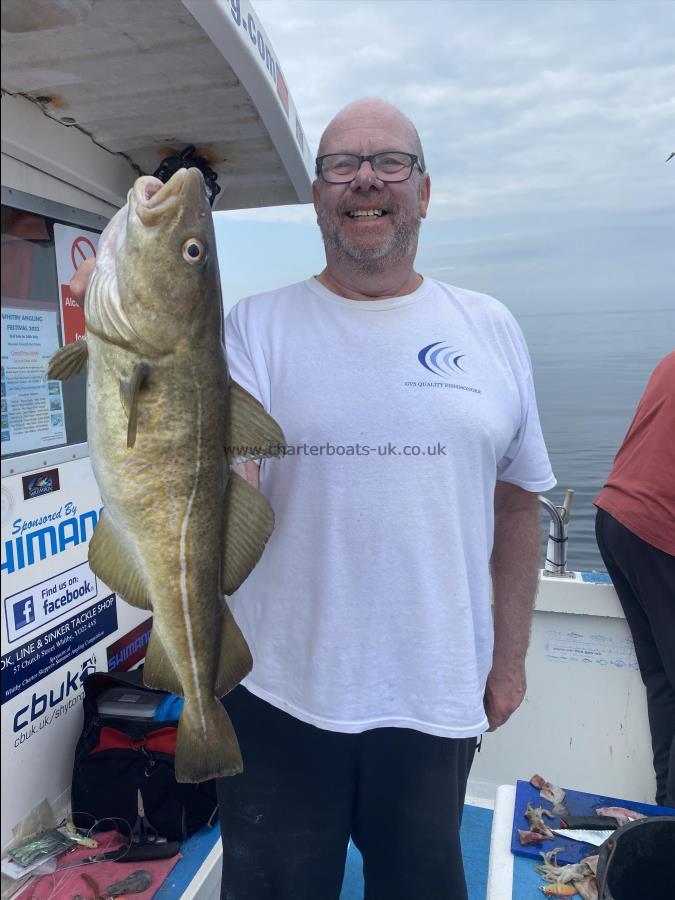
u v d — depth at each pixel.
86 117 2.04
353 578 1.59
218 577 1.43
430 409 1.60
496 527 2.04
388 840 1.70
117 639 2.56
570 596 3.01
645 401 2.83
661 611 2.64
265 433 1.44
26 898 1.97
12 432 2.04
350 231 1.65
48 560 2.20
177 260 1.33
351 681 1.59
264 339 1.69
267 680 1.66
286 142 2.19
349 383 1.60
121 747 2.23
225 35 1.57
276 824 1.67
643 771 2.95
